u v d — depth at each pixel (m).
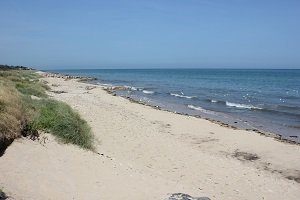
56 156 10.73
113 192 9.33
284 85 70.12
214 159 14.94
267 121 26.45
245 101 39.31
